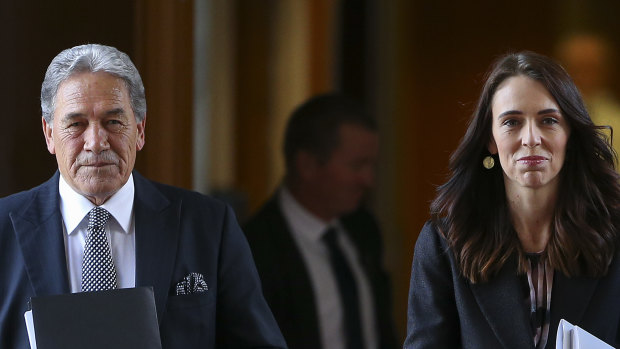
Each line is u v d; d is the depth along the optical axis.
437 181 17.25
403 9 17.30
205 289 10.74
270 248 16.77
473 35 17.45
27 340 10.20
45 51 16.88
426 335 11.33
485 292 11.13
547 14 17.58
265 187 17.06
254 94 17.08
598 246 10.91
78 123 10.20
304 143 17.05
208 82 17.03
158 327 9.89
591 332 10.84
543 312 11.05
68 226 10.60
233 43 17.06
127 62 10.52
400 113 17.23
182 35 16.98
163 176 16.91
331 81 17.14
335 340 16.62
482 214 11.36
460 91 17.34
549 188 11.12
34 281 10.31
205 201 11.27
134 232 10.73
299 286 16.66
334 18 17.17
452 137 17.31
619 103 17.75
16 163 16.77
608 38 17.67
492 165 11.29
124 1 16.92
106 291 9.77
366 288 16.81
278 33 17.09
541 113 10.77
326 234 16.81
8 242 10.53
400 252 17.02
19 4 16.78
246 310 10.98
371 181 17.06
